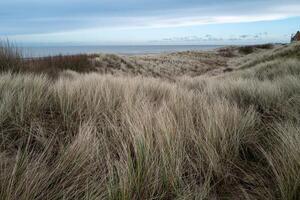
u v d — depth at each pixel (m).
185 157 2.38
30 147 2.51
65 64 15.47
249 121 3.10
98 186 1.83
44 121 3.12
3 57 6.58
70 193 1.79
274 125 3.30
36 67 7.87
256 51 64.25
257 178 2.24
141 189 1.91
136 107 3.30
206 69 37.91
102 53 24.41
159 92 4.98
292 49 21.80
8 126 2.81
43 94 3.93
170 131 2.62
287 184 1.94
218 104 3.76
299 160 2.08
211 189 2.10
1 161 2.00
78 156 2.15
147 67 27.52
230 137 2.72
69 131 2.81
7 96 3.37
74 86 4.55
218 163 2.31
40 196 1.71
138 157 2.15
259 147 2.67
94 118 3.14
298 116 3.32
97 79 6.05
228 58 55.44
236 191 2.09
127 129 2.73
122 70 21.98
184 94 4.57
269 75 10.55
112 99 3.95
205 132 2.78
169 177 2.01
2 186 1.66
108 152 2.27
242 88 5.53
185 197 1.84
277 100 4.54
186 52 55.56
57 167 1.93
